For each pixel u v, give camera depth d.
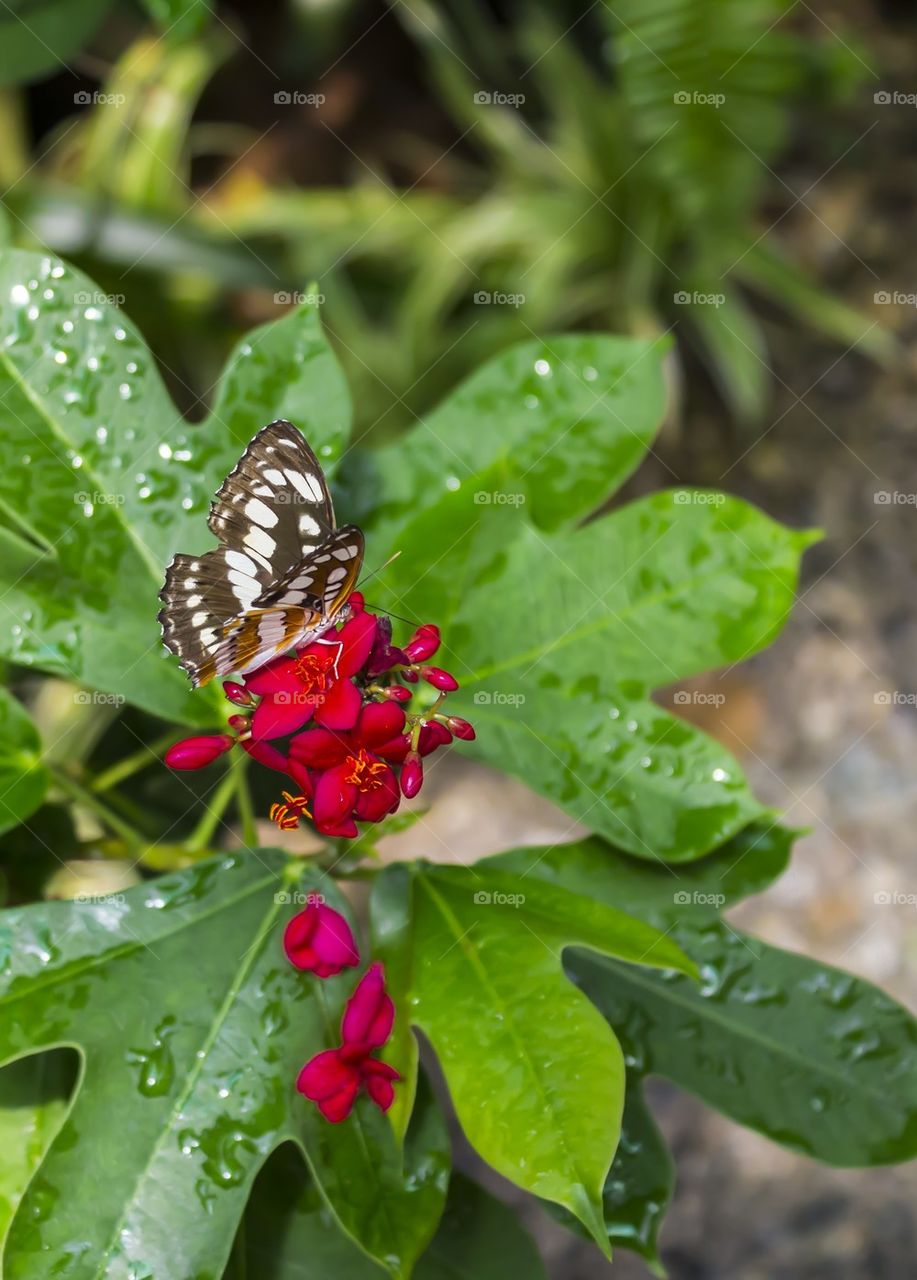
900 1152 0.77
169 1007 0.76
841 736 1.72
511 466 0.79
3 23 0.92
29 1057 0.78
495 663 0.78
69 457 0.78
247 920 0.77
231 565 0.75
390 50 2.13
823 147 2.12
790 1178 1.47
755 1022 0.79
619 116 1.89
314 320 0.78
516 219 1.89
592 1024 0.75
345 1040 0.75
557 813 1.71
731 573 0.78
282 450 0.74
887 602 1.79
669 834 0.77
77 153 1.78
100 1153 0.74
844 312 1.92
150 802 0.83
